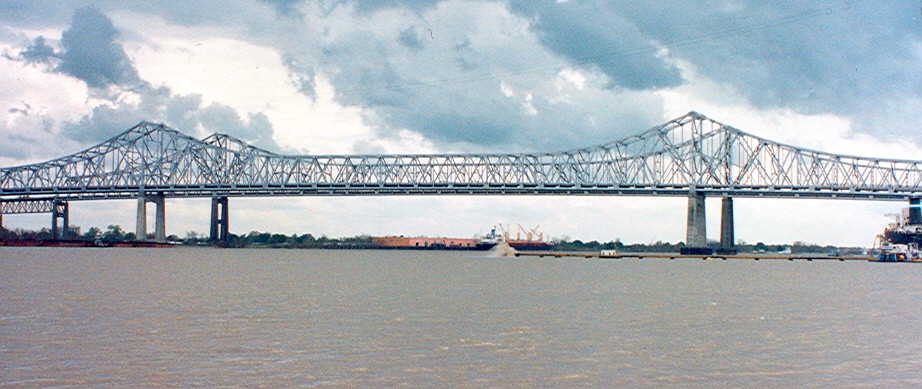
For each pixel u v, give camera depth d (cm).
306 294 7531
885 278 11806
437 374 3878
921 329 5394
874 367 4119
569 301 7019
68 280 9156
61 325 5197
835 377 3903
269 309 6188
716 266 15962
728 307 6675
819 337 4981
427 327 5238
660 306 6669
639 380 3809
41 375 3788
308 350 4391
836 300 7506
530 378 3825
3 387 3581
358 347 4491
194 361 4091
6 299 6775
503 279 10256
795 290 8812
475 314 5959
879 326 5516
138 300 6800
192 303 6588
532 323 5466
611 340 4788
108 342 4575
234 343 4575
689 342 4747
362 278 10238
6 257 16438
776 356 4359
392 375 3850
